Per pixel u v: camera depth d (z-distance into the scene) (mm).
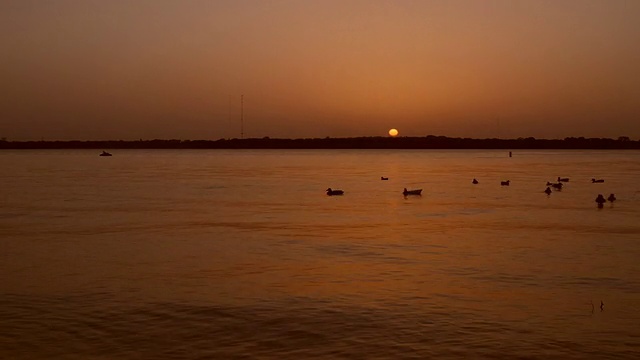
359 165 153875
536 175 104625
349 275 28484
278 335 20734
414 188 76750
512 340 20141
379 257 32625
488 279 27656
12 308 23578
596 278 27719
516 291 25641
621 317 22250
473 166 144375
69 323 21938
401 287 26312
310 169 130750
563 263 30859
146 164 161000
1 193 69188
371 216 49500
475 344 19844
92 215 49656
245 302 24156
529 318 22156
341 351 19438
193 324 21750
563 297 24734
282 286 26516
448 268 29906
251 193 70062
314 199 63312
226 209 54156
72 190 73500
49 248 35094
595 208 54250
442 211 52812
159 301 24344
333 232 41125
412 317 22328
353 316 22469
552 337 20359
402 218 48281
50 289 26125
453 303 23969
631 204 57188
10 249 34781
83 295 25234
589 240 37531
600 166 141375
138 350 19609
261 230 41969
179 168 135625
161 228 42719
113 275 28531
